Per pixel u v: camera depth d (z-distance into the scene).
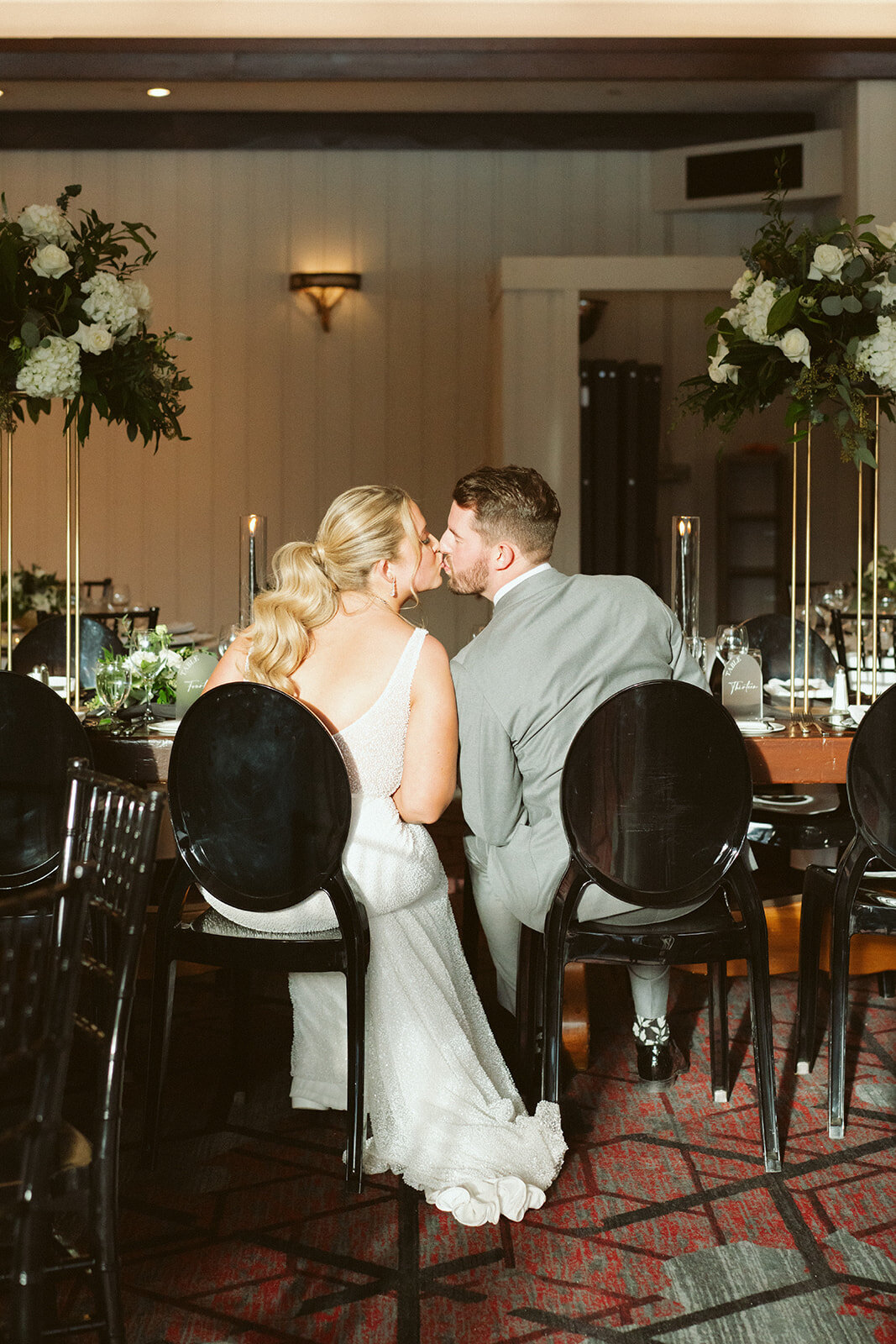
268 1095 2.44
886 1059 2.62
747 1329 1.69
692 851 2.11
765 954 2.15
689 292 6.96
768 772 2.50
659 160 7.59
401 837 2.15
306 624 2.16
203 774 2.01
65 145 7.47
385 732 2.12
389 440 7.84
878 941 2.84
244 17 6.69
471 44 6.55
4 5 6.65
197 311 7.74
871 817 2.21
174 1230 1.94
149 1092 2.12
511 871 2.37
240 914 2.09
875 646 2.85
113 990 1.40
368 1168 2.13
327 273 7.63
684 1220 1.98
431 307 7.79
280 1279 1.81
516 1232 1.94
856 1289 1.79
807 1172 2.13
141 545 7.83
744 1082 2.51
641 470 7.07
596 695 2.29
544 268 6.82
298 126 7.53
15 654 3.83
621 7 6.71
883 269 2.75
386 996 2.13
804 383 2.70
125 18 6.66
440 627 7.87
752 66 6.59
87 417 2.82
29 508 7.75
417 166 7.71
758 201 7.35
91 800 1.55
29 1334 1.19
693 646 2.90
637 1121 2.34
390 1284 1.80
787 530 7.24
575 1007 2.59
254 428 7.82
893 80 6.69
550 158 7.71
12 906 1.15
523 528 2.33
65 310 2.76
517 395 6.88
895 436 6.72
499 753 2.31
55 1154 1.38
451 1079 2.13
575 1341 1.67
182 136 7.50
